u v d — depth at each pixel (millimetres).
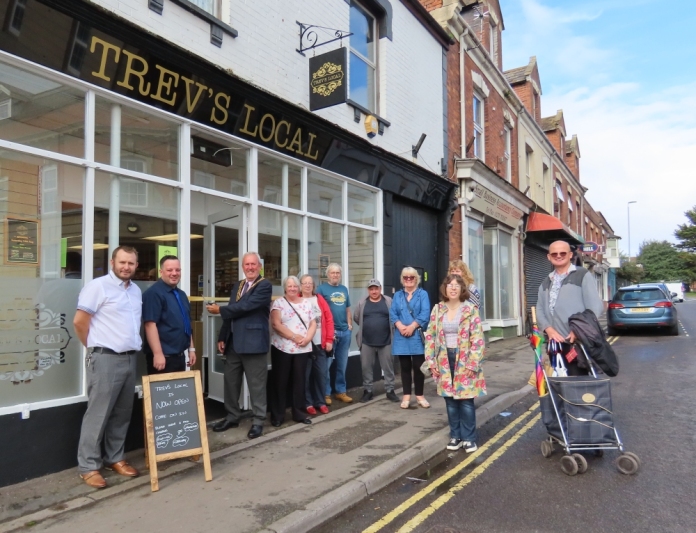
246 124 6340
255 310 5637
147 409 4234
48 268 4590
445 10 12070
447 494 4281
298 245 7473
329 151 7746
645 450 5258
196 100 5684
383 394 7770
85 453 4242
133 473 4441
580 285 5156
